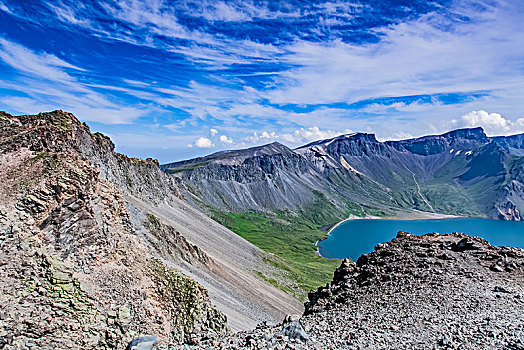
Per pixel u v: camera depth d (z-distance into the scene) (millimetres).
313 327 26578
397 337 22188
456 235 50062
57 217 35656
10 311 25531
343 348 20000
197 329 42969
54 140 48906
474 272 36000
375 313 29188
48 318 27203
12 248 29594
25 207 33594
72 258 35156
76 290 31500
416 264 40188
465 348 19547
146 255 50031
